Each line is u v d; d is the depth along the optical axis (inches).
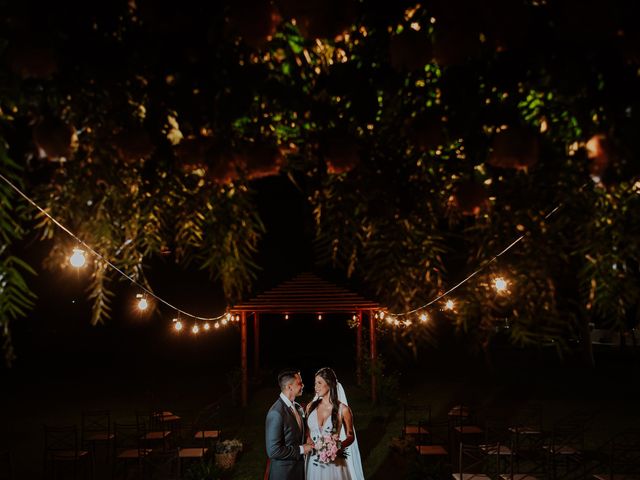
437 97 38.8
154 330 1000.9
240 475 359.3
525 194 38.7
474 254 40.7
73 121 38.9
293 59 38.8
